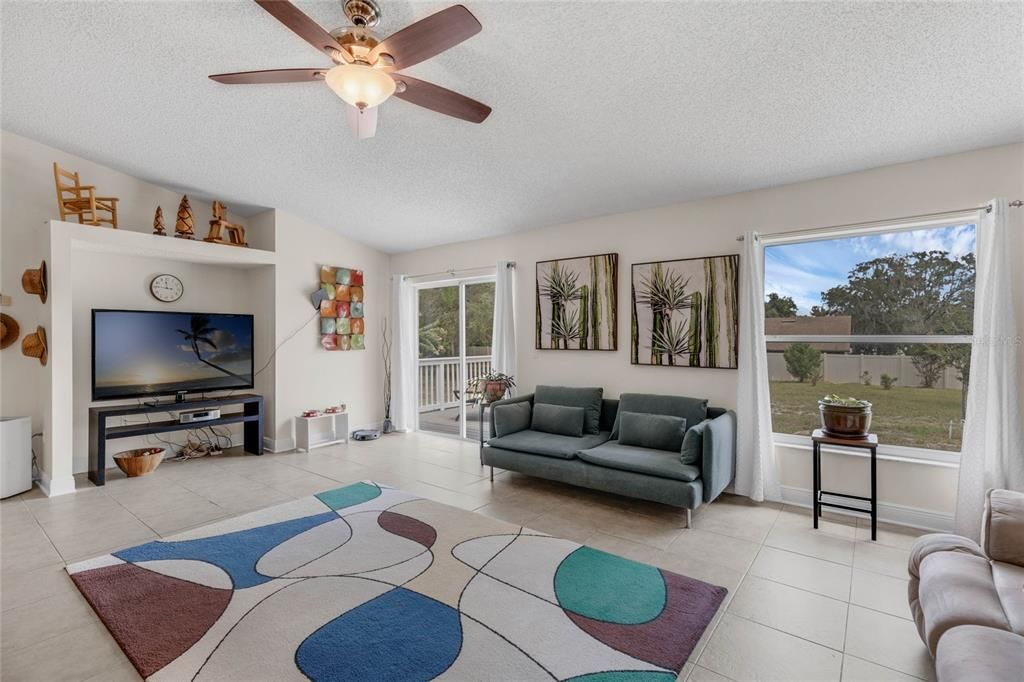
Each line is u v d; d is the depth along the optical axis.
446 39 1.77
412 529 2.96
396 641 1.87
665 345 3.98
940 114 2.54
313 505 3.39
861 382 3.32
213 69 2.78
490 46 2.36
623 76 2.51
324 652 1.80
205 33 2.49
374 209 4.75
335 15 2.29
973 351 2.75
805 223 3.39
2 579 2.37
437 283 5.85
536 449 3.68
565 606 2.12
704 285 3.79
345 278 5.60
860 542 2.81
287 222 5.03
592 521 3.13
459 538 2.82
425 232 5.27
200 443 4.92
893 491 3.10
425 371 6.19
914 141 2.80
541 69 2.51
